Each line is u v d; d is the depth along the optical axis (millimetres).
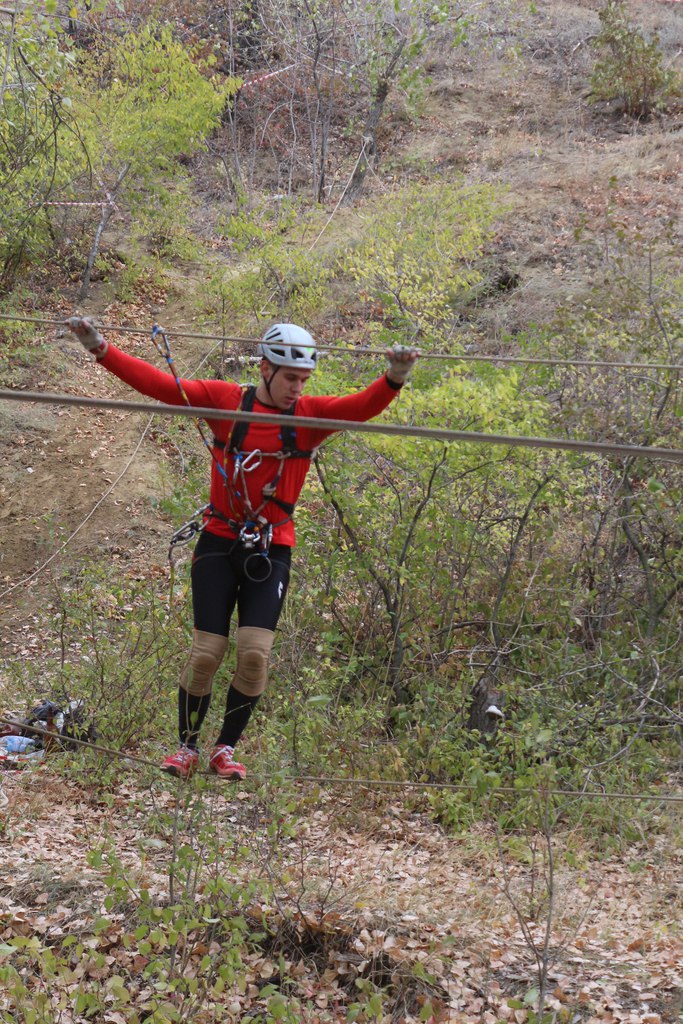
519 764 8719
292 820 7227
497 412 10586
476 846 8680
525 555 12086
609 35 26328
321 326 18266
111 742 9867
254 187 25188
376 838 8898
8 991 6348
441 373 12008
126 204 22016
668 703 11008
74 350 18844
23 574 14531
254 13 28781
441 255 16484
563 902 7715
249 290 18688
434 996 6543
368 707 10641
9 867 7832
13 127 18047
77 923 7066
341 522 11266
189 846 6562
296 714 9609
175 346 18969
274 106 27734
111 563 14398
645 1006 6402
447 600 11562
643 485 11664
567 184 22250
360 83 27312
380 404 4836
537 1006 6316
